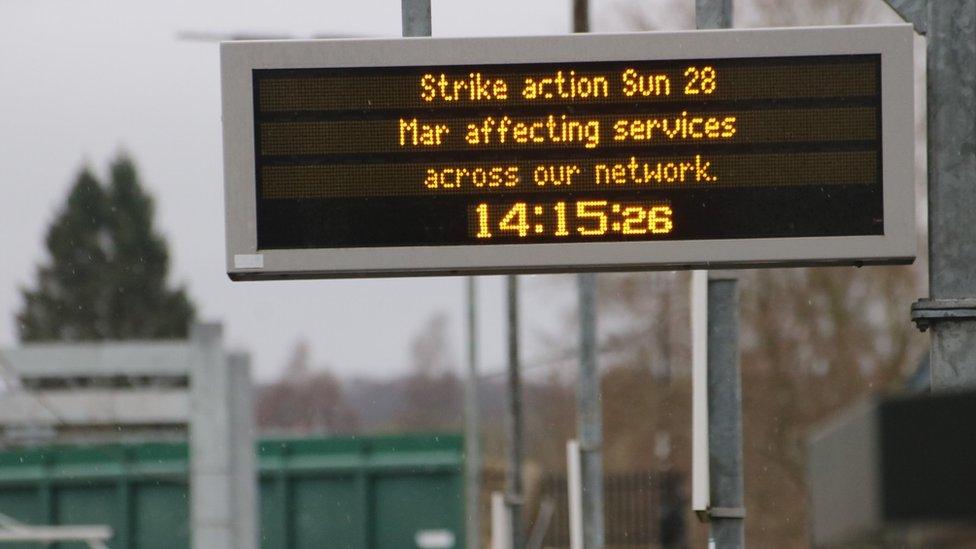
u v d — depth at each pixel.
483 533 124.44
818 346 106.06
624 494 124.25
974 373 23.83
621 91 24.78
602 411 121.12
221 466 65.81
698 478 31.08
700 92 24.75
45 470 79.25
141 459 79.56
